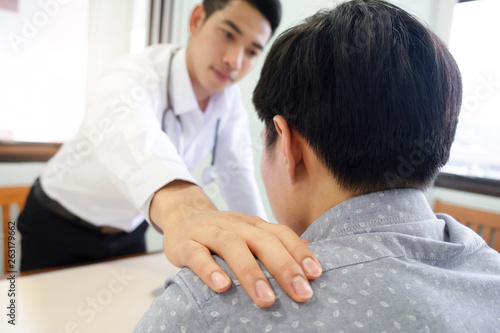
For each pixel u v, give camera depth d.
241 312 0.30
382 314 0.29
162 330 0.31
